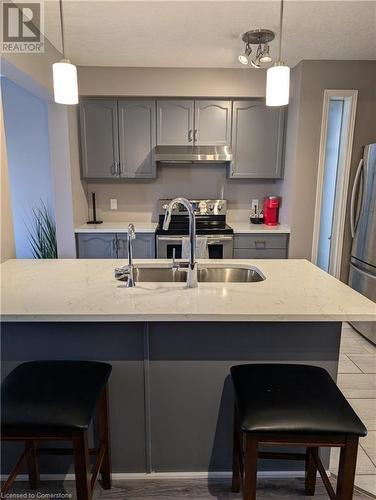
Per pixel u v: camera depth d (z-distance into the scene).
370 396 2.41
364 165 3.28
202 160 3.62
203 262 2.21
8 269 2.04
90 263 2.19
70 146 3.42
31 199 3.99
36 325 1.62
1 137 2.14
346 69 3.31
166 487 1.70
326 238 3.86
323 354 1.66
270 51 3.07
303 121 3.39
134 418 1.71
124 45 2.93
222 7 2.26
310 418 1.19
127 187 4.08
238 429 1.56
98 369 1.47
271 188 4.10
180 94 3.57
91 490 1.38
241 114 3.67
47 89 2.83
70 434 1.23
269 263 2.23
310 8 2.28
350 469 1.22
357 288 3.36
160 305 1.47
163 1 2.21
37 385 1.34
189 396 1.69
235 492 1.67
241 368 1.48
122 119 3.65
